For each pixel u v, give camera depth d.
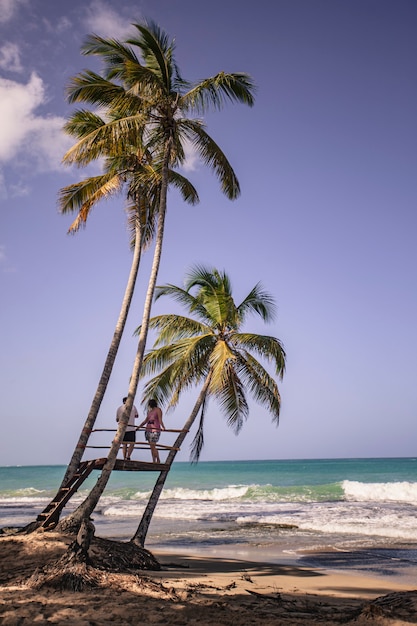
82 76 14.49
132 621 6.90
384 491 36.66
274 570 13.47
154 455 14.82
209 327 17.72
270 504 32.75
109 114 16.66
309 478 62.94
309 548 17.41
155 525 24.06
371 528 21.36
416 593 8.34
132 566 11.85
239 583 11.19
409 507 28.59
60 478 74.94
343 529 21.39
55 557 10.33
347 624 7.00
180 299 18.39
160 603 7.99
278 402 17.19
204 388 16.45
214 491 39.84
